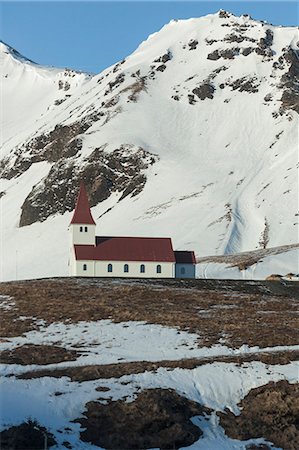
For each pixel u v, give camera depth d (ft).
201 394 164.96
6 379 171.53
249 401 161.48
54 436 141.79
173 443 142.10
